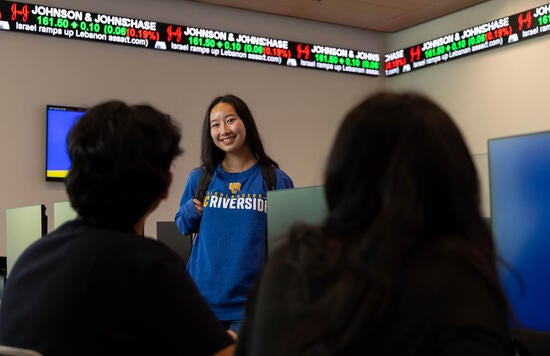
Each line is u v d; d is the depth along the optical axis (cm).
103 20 511
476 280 62
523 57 524
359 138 70
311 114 611
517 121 529
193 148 548
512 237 105
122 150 113
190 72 550
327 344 64
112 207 114
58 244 113
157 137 118
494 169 108
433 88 608
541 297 100
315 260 70
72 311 104
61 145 493
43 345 105
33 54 489
